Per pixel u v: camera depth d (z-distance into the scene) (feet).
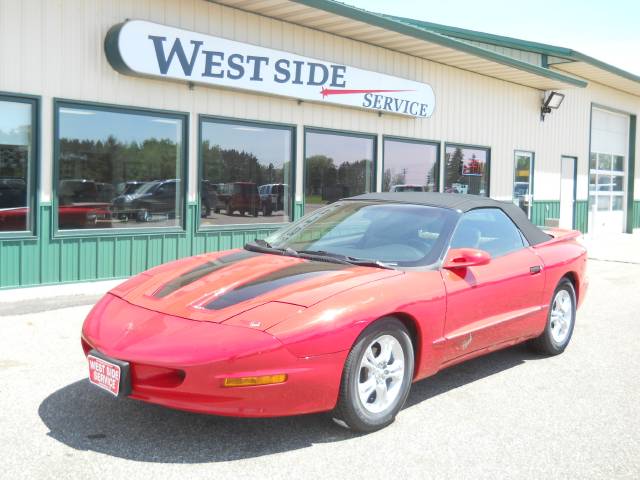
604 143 67.46
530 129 54.34
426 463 11.18
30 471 10.42
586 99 62.49
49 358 16.69
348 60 37.50
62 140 26.07
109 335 11.92
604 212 68.23
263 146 33.58
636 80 62.95
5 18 24.18
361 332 11.98
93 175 27.07
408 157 42.50
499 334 15.71
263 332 11.09
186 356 10.84
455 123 46.06
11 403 13.44
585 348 19.49
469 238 15.47
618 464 11.35
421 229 15.12
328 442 11.92
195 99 30.19
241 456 11.20
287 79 33.14
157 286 13.51
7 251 24.86
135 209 28.53
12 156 24.85
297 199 35.29
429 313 13.33
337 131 37.17
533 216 55.77
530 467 11.15
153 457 11.05
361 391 12.17
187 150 30.07
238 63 30.68
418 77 42.45
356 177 38.86
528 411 13.89
